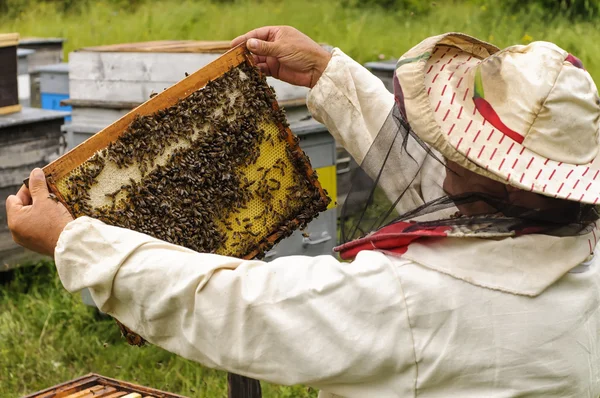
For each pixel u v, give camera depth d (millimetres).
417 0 11625
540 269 1483
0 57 5078
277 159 1979
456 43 1609
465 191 1544
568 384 1508
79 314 4707
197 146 1872
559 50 1459
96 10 13617
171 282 1488
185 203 1838
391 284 1453
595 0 10438
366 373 1457
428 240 1507
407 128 1641
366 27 10758
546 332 1477
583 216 1519
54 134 5348
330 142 4363
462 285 1460
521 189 1479
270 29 2160
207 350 1502
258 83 1939
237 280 1476
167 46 4227
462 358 1452
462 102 1482
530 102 1421
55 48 8344
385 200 1775
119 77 4125
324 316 1435
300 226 2020
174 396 2254
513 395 1475
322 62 2154
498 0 11086
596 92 1494
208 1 13000
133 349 4297
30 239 1629
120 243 1525
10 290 5254
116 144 1771
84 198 1710
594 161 1492
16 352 4238
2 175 5066
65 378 4016
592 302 1557
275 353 1458
